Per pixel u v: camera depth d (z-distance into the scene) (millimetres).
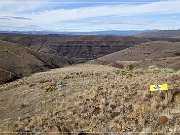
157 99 13555
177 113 11781
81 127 12844
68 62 193375
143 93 14602
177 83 16125
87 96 17328
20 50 151375
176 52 185125
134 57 193000
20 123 14945
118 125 12062
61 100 19328
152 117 12016
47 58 172250
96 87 19484
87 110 14703
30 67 131750
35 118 15219
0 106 22766
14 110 20391
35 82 30953
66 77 31688
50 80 30625
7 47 145750
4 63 125500
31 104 20656
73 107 15758
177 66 78438
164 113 12070
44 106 19094
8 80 90438
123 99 14758
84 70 41562
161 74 20766
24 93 24922
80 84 24219
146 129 11273
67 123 13453
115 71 34062
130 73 26562
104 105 14453
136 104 13547
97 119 13156
